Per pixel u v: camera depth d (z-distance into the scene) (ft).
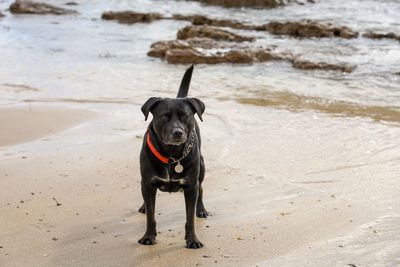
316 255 19.13
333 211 22.90
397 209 23.15
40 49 62.54
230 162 28.78
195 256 19.17
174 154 19.07
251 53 56.13
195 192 19.79
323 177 27.02
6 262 18.71
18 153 29.78
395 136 33.30
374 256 19.02
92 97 42.37
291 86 46.19
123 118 36.35
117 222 21.86
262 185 25.80
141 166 19.75
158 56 58.49
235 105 40.22
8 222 21.68
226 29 71.05
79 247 19.80
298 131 34.30
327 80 48.21
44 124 35.37
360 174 27.37
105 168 27.40
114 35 71.36
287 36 68.33
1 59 56.95
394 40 64.80
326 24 69.21
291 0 92.84
